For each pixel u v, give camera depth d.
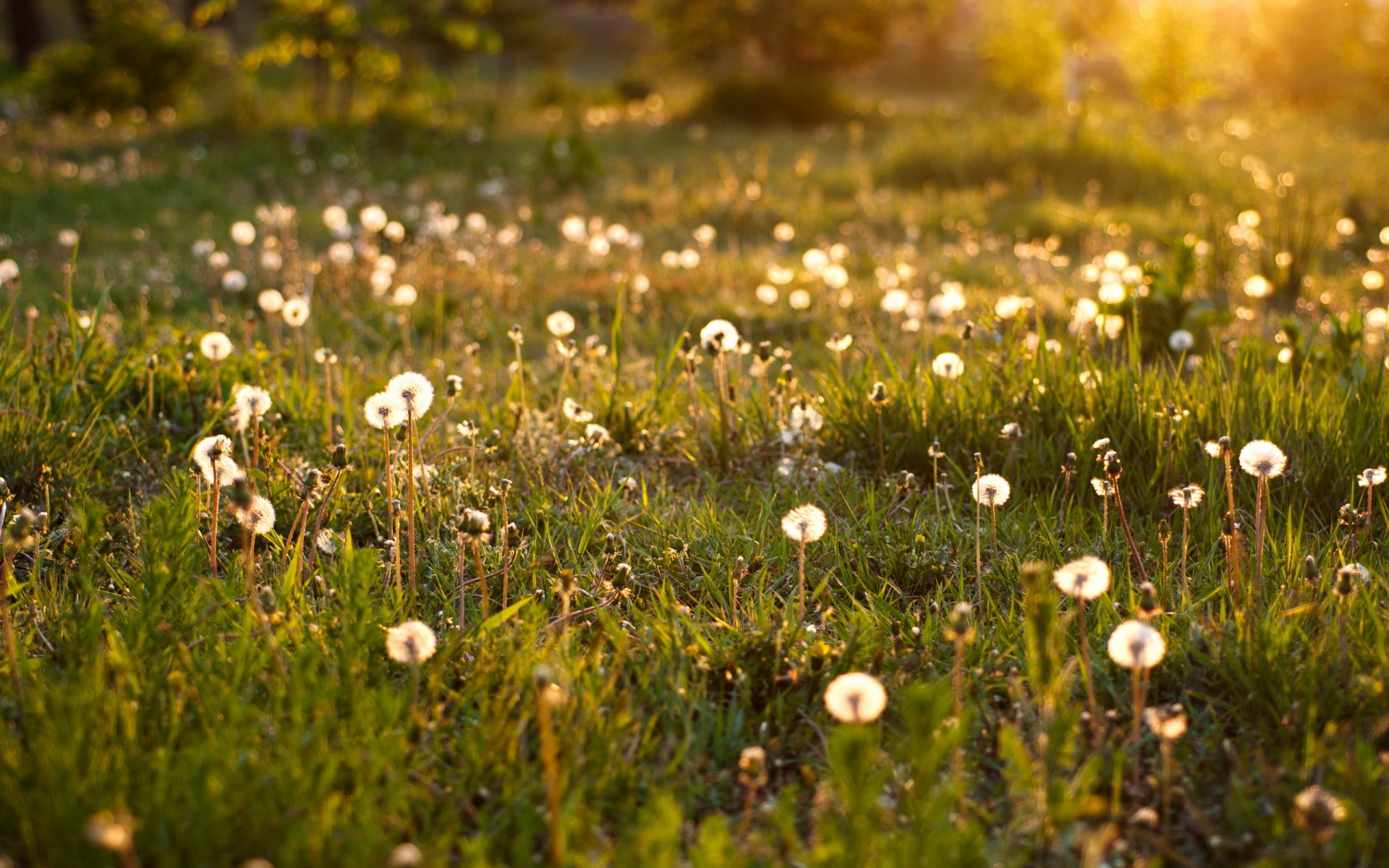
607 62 48.34
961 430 3.95
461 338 5.81
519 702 2.30
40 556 2.95
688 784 2.12
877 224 9.92
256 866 1.54
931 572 3.11
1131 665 2.02
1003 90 26.16
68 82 16.44
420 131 15.05
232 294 6.73
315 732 2.02
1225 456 2.69
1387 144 18.14
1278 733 2.26
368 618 2.42
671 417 4.43
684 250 8.88
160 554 2.53
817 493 3.58
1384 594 2.78
